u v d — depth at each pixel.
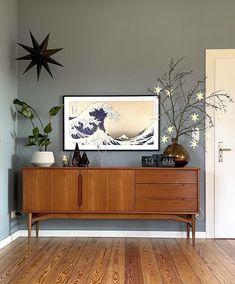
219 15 4.38
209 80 4.36
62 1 4.44
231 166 4.34
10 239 4.10
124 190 3.93
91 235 4.37
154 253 3.62
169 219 4.05
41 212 3.96
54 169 3.96
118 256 3.50
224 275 2.96
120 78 4.42
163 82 4.39
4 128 4.02
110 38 4.42
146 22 4.42
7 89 4.11
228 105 4.36
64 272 3.02
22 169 4.11
